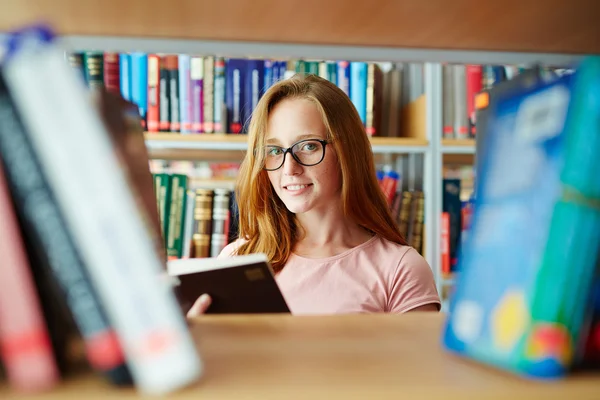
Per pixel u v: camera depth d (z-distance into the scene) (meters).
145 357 0.31
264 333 0.49
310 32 0.63
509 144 0.39
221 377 0.35
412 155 2.08
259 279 0.78
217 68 1.92
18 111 0.30
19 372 0.32
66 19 0.58
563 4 0.53
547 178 0.34
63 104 0.30
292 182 1.43
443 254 2.05
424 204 2.04
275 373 0.35
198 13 0.56
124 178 0.34
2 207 0.32
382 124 2.10
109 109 0.40
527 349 0.33
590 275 0.33
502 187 0.39
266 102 1.48
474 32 0.63
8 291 0.32
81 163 0.31
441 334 0.48
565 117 0.34
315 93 1.46
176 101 1.91
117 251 0.31
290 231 1.53
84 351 0.35
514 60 0.73
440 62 0.73
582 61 0.33
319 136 1.44
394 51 0.71
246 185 1.55
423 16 0.58
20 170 0.31
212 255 1.90
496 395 0.31
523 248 0.35
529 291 0.34
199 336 0.48
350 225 1.52
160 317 0.32
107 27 0.60
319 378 0.34
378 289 1.40
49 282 0.32
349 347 0.43
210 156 2.13
